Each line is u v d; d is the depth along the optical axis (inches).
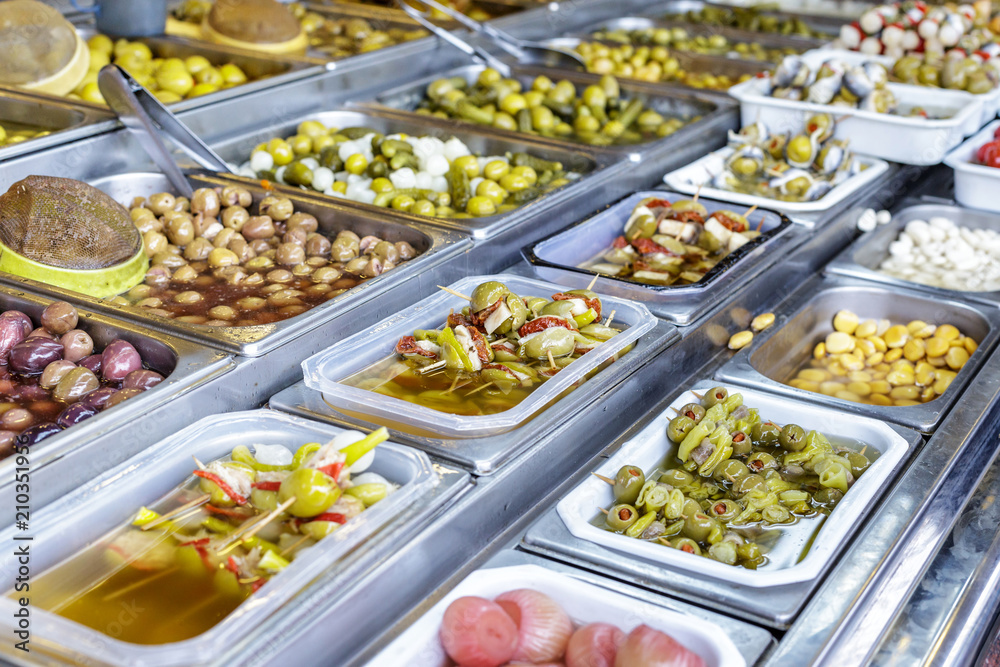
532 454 58.6
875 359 90.0
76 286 77.7
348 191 102.7
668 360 72.9
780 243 93.0
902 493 59.3
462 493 54.4
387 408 60.6
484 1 177.0
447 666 46.5
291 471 54.1
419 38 144.2
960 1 172.1
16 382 64.7
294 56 130.5
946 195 118.7
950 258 104.0
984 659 52.6
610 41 164.1
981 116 121.4
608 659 44.4
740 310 84.2
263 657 42.3
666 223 94.4
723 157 112.7
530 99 130.9
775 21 182.2
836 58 136.0
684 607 48.6
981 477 63.5
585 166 110.3
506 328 70.7
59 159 94.0
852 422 66.3
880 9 137.8
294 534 50.1
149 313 69.2
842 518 55.2
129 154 100.6
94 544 51.9
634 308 75.0
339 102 126.3
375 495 51.9
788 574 50.4
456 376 67.8
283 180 105.9
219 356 63.3
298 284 82.0
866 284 94.3
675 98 132.8
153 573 49.9
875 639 48.8
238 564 48.7
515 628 45.8
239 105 113.1
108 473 54.1
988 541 58.0
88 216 79.4
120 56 125.6
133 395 59.6
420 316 73.3
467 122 120.7
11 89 110.2
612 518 56.5
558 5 171.3
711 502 59.5
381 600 48.6
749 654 45.3
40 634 41.9
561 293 74.1
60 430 57.3
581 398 63.5
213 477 52.9
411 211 96.4
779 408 68.2
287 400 63.9
